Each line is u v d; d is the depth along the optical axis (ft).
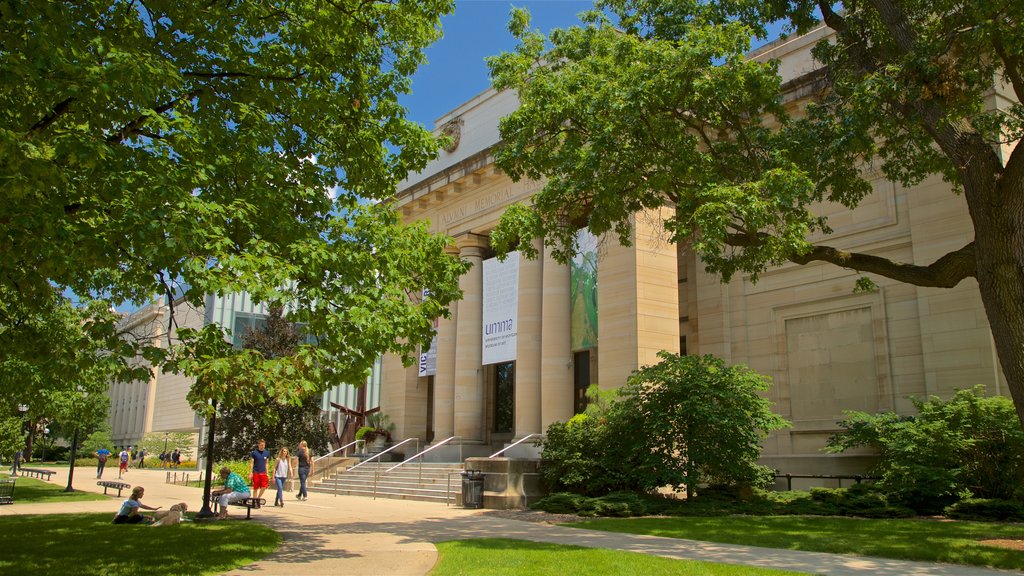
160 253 32.71
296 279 42.06
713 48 52.49
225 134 42.42
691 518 59.67
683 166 54.80
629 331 85.61
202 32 43.83
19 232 30.48
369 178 50.70
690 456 67.15
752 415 68.33
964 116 52.80
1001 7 43.65
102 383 78.95
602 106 55.11
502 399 125.49
